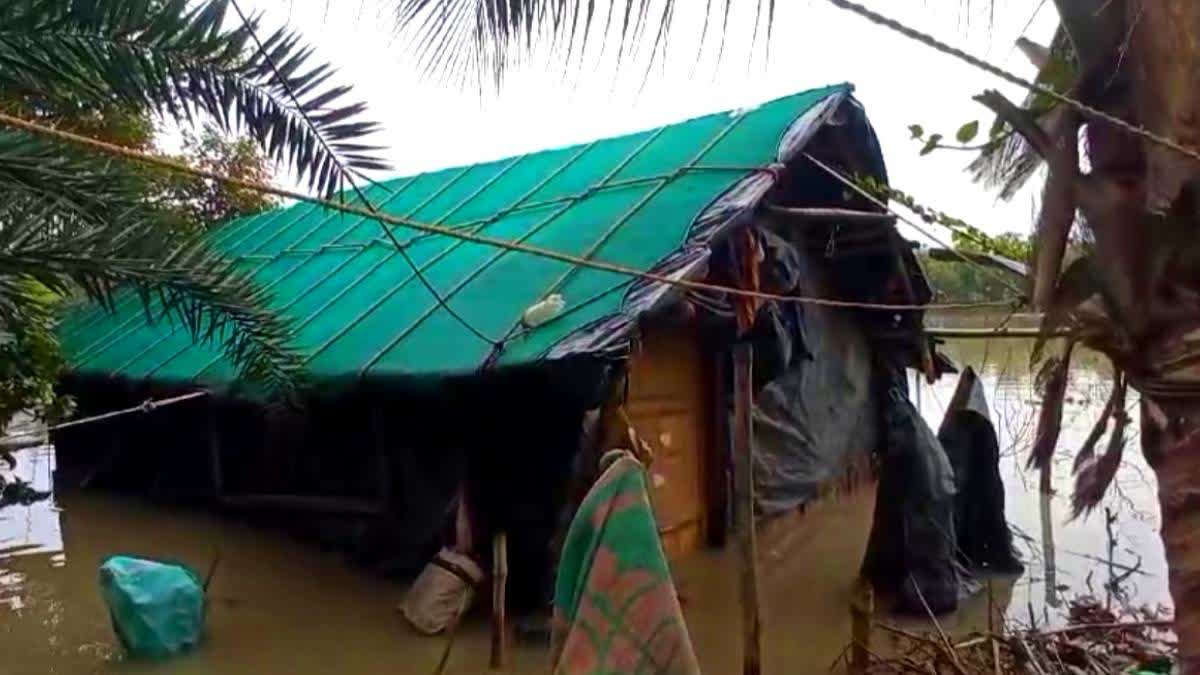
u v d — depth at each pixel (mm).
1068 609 6285
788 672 5711
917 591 6359
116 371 9406
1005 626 5523
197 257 4051
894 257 8898
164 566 6352
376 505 7934
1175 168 1814
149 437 10297
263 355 4543
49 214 3541
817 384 9766
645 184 8102
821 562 8109
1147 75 1849
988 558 7250
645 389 7969
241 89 3529
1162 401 1898
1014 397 8438
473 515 6629
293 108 3549
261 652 6113
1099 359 2725
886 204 6277
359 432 8078
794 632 6395
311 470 8539
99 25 3410
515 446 6566
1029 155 2750
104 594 6211
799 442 9461
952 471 6926
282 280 9750
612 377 5879
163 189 4289
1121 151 1940
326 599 7129
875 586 6648
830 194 8648
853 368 10406
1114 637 5297
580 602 2607
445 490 7262
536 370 6066
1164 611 5867
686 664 2541
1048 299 2057
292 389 4793
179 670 5867
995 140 2695
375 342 7383
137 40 3447
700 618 6707
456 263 8234
